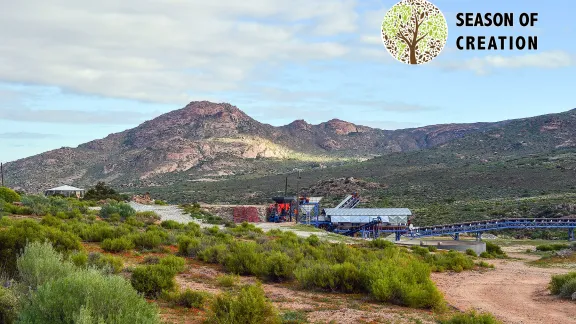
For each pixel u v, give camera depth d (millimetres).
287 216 85500
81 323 7891
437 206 123188
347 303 18141
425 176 187625
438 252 53125
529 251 64062
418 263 21938
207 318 13289
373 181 191125
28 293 10547
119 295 9031
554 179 152000
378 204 136000
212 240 36656
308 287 21484
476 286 27172
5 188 51906
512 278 32031
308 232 63719
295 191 191500
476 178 168750
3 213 40125
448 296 22906
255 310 12617
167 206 84188
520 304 21125
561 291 23312
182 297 15633
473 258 50406
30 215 43094
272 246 31312
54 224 33219
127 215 53719
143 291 16406
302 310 16359
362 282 20734
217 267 25500
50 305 8578
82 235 31062
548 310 19641
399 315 16344
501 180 160750
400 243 71625
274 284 22000
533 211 103688
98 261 19125
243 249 25547
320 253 30766
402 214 83688
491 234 96812
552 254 51406
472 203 122750
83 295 8828
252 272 23781
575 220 81750
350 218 82312
